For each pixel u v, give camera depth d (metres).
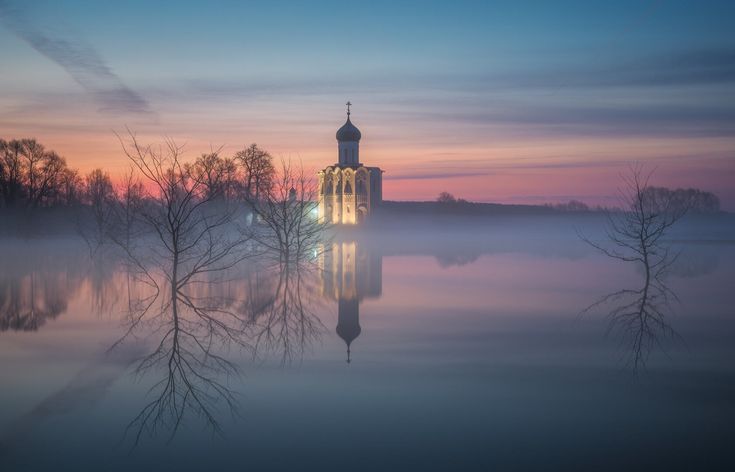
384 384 13.52
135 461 9.53
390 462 9.38
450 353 16.39
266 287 31.58
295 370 14.77
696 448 9.88
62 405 12.23
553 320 21.41
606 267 43.50
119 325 21.02
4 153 72.81
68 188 75.19
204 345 17.69
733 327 19.97
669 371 14.50
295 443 10.16
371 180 114.00
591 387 13.18
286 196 43.22
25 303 26.23
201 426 10.98
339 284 32.72
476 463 9.34
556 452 9.73
